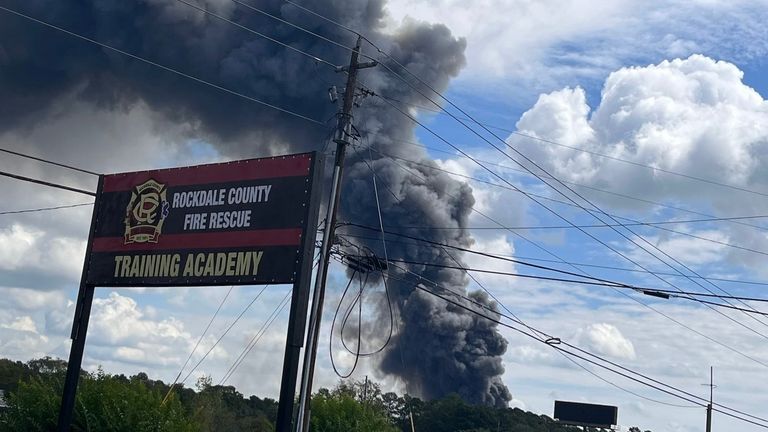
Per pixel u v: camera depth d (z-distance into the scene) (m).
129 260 22.97
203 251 21.56
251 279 20.55
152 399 29.66
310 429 33.84
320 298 26.03
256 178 21.14
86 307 23.66
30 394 29.78
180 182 22.48
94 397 29.36
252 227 20.88
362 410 34.88
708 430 56.34
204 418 48.72
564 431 81.19
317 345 25.88
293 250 20.08
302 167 20.48
